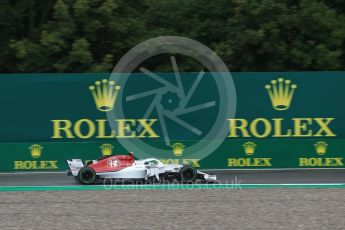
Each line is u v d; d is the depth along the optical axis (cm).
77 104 4800
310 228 2823
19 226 2880
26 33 6856
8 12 6662
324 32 6369
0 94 4753
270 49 6288
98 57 6575
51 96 4788
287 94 4812
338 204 3378
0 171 4741
